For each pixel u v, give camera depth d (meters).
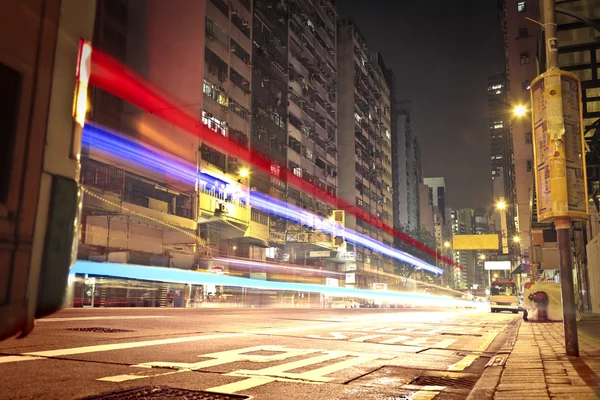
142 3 43.47
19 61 2.37
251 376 6.01
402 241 105.88
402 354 8.80
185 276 37.44
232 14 47.75
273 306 52.09
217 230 45.03
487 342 11.76
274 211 53.66
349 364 7.32
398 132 133.25
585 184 7.27
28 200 2.36
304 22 67.44
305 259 61.75
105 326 11.84
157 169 38.38
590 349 8.39
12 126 2.31
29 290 2.33
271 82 55.75
